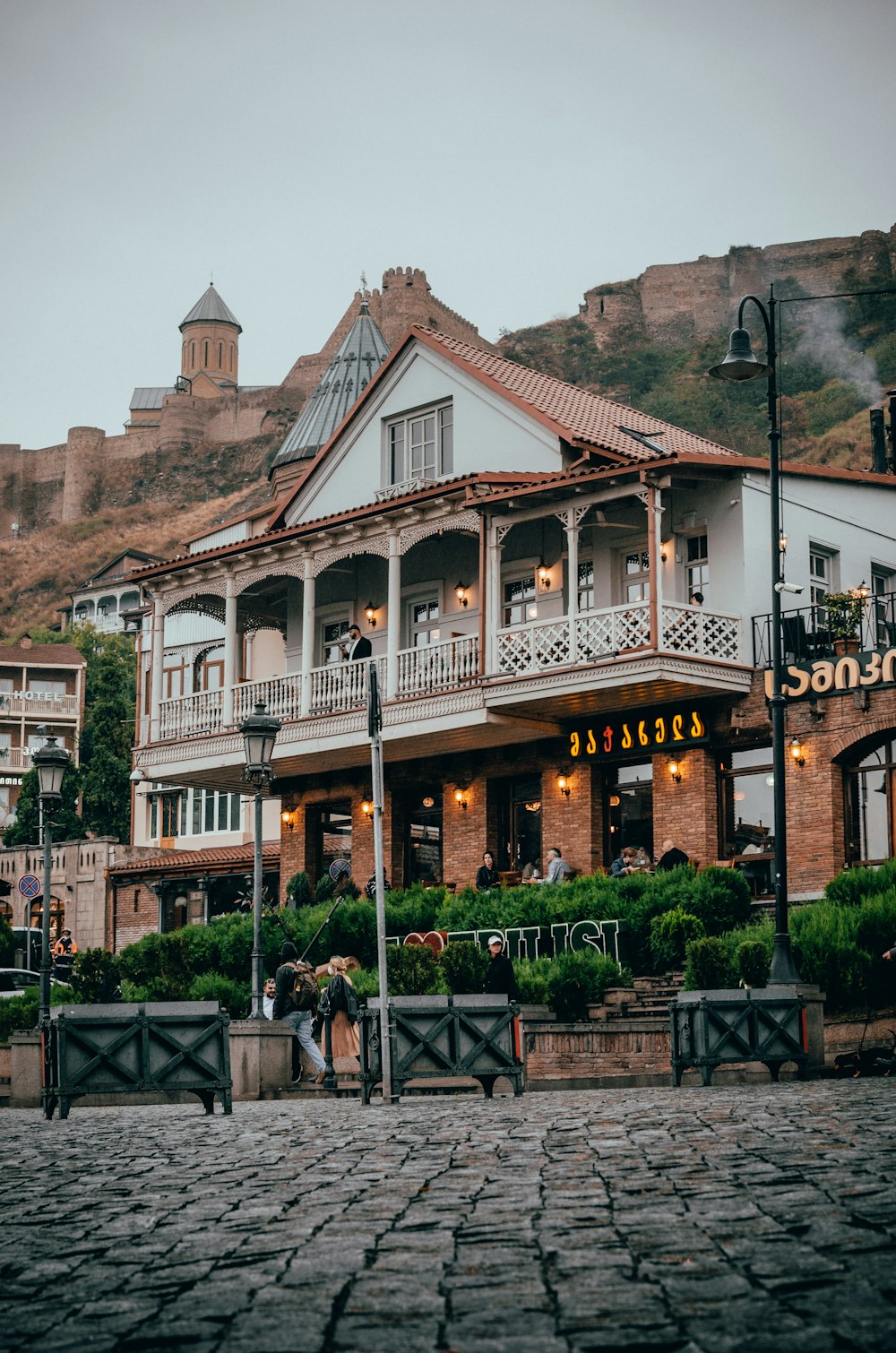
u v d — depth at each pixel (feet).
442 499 102.42
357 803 117.39
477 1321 17.10
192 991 84.43
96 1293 19.70
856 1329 15.81
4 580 651.25
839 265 505.25
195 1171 32.48
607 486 95.40
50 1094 50.52
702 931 80.33
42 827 80.12
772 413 77.82
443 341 112.98
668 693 95.40
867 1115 37.17
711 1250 20.08
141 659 143.13
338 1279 19.62
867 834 90.94
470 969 72.43
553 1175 28.45
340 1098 63.72
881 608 107.96
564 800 104.32
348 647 119.24
